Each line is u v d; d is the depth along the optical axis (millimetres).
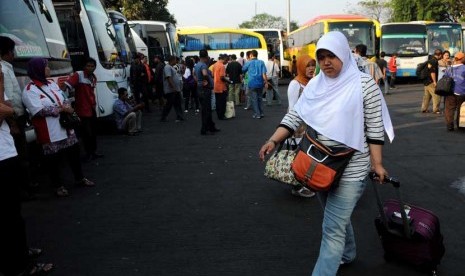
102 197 6219
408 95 20469
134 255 4379
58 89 6105
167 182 6914
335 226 3328
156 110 17406
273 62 17516
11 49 5375
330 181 3162
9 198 3846
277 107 17188
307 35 30453
